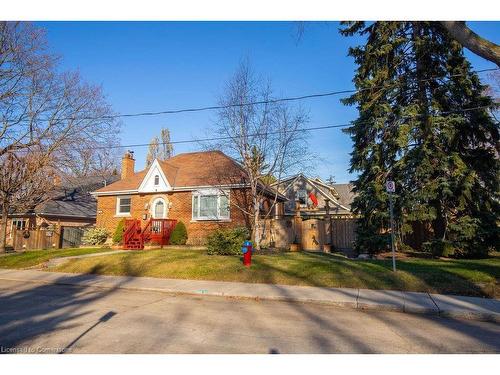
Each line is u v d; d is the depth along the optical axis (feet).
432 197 47.57
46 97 73.41
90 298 31.68
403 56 57.16
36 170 73.92
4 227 73.51
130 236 66.85
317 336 20.07
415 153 50.08
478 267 38.19
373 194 53.16
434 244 48.37
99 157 85.92
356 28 60.85
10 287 38.32
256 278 37.65
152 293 34.22
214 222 71.05
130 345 18.40
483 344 18.86
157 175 76.89
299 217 66.74
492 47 29.48
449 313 25.35
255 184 62.95
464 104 52.54
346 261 44.37
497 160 50.34
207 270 41.34
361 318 24.53
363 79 59.06
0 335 20.12
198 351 17.51
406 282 33.40
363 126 57.82
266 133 62.08
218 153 76.59
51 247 84.84
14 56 70.49
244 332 20.79
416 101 53.78
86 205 111.14
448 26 31.55
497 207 50.29
